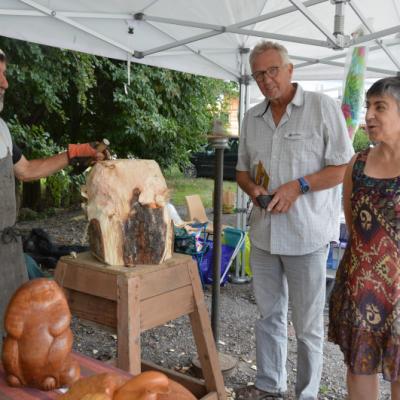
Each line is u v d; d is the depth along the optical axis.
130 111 7.23
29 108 6.94
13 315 1.27
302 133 2.31
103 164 1.83
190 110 8.29
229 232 4.58
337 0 2.79
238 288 4.64
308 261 2.34
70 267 1.92
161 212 1.86
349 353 1.82
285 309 2.59
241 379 2.91
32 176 2.17
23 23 3.11
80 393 1.04
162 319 1.88
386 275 1.71
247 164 2.59
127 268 1.80
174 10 3.29
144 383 0.99
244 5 3.22
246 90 4.52
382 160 1.77
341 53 4.28
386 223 1.71
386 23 3.66
